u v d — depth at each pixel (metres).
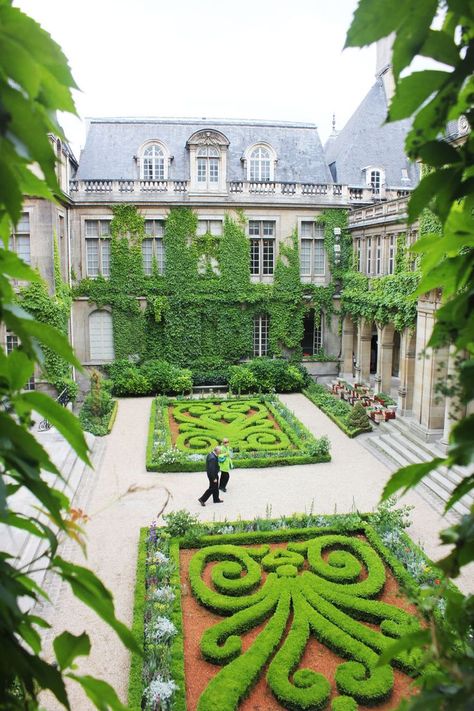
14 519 2.64
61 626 12.97
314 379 38.09
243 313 38.25
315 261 38.97
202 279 37.84
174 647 12.02
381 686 10.72
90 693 2.57
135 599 13.55
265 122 41.41
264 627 12.90
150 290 37.06
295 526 17.25
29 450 2.36
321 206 37.94
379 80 42.03
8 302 2.37
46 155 1.95
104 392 31.83
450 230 2.68
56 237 30.72
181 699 10.64
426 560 15.17
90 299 36.50
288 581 14.32
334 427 28.95
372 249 34.41
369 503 19.89
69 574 2.60
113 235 36.38
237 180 37.59
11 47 1.80
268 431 26.86
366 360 35.31
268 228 38.19
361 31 2.05
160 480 21.83
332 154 43.03
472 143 2.25
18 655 2.32
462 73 2.08
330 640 12.18
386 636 12.34
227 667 11.39
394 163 39.94
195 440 25.33
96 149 38.50
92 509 19.12
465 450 2.34
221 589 14.07
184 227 36.94
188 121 40.09
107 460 23.95
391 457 24.42
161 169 38.06
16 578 2.72
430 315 24.56
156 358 37.69
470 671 2.39
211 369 37.97
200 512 19.02
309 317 41.25
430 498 20.03
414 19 2.02
